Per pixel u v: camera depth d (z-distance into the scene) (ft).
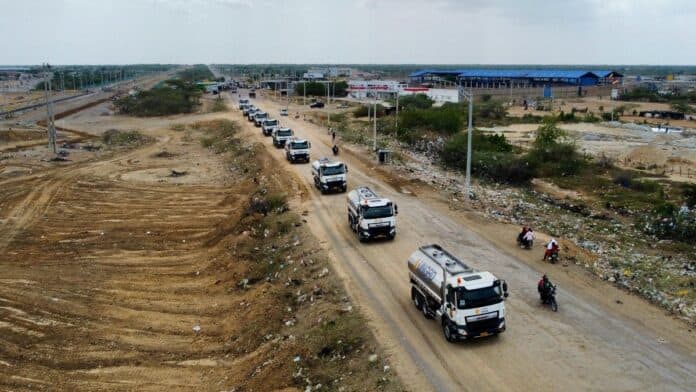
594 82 640.99
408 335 71.15
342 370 66.33
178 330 86.53
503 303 67.05
